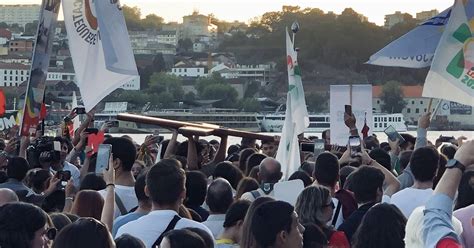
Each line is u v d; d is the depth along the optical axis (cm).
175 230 600
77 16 1267
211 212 827
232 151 1677
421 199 854
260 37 11388
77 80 1269
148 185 740
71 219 773
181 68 11269
